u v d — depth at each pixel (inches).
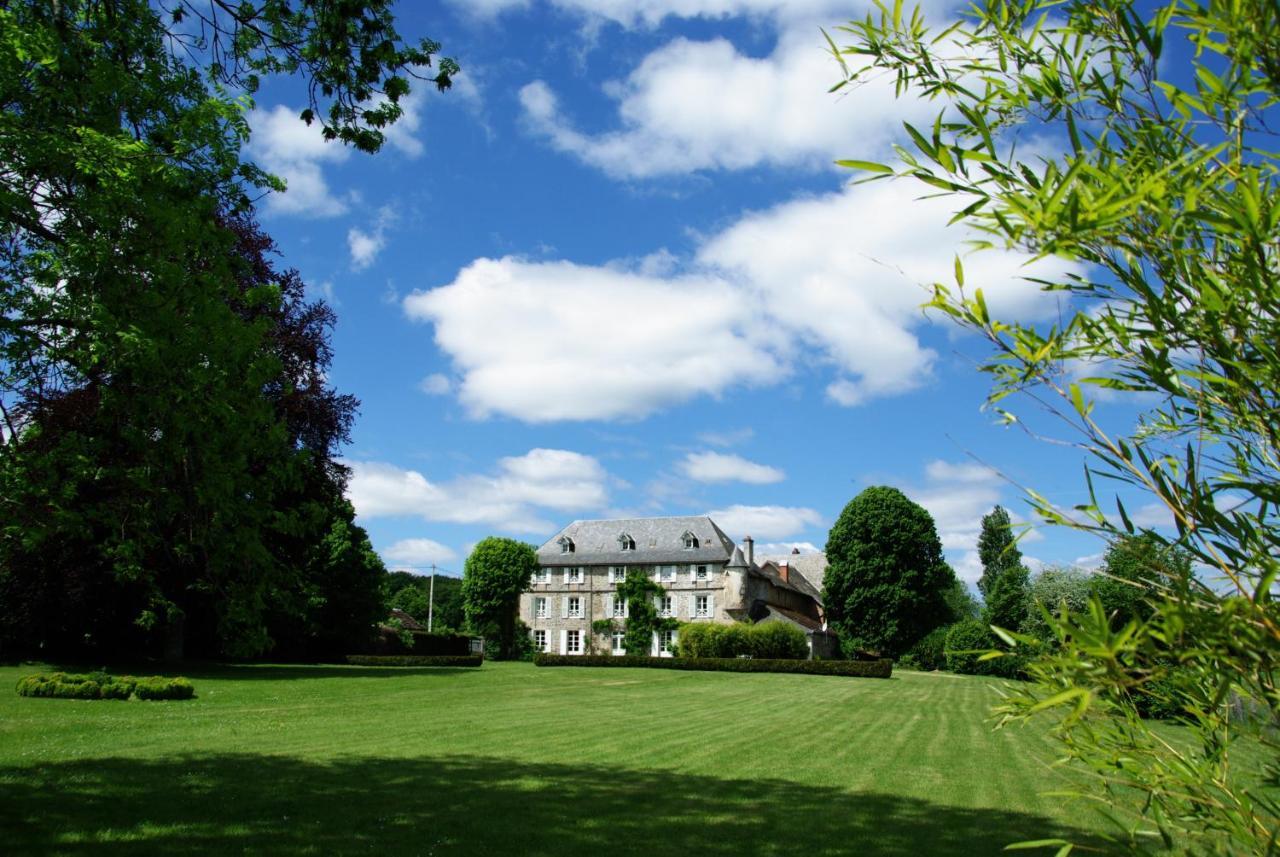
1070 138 69.2
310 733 603.8
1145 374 75.7
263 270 1024.9
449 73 350.9
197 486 340.5
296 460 398.3
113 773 416.2
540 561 2464.3
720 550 2340.1
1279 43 64.1
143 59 328.5
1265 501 66.6
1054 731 85.0
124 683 786.8
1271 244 68.7
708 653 1899.6
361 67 338.3
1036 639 77.1
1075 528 73.6
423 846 307.9
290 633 1454.2
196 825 320.5
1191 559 69.2
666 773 473.7
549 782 436.1
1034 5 79.7
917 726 732.7
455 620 3614.7
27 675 960.9
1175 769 78.6
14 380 307.3
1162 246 70.4
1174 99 71.6
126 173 283.7
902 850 319.6
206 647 1385.3
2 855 273.6
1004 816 376.8
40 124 285.4
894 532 2084.2
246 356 376.5
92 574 991.6
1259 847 73.9
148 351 297.1
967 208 72.7
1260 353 68.2
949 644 1752.0
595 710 843.4
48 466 309.6
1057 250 68.6
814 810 383.9
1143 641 66.2
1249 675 66.0
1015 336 77.7
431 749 540.1
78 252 289.1
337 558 1574.8
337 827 328.2
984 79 82.4
